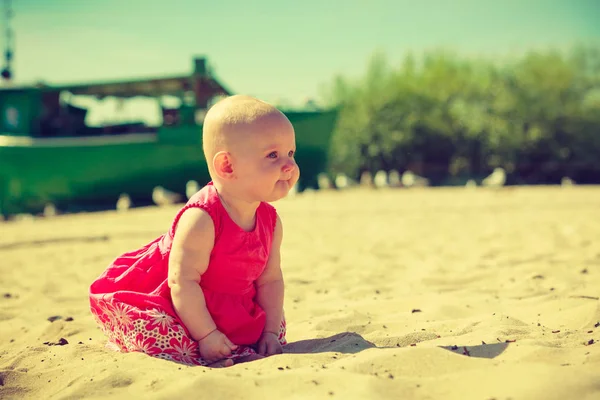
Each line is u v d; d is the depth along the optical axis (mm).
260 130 2453
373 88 28906
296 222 10047
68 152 15711
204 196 2535
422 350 2246
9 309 4141
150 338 2479
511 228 8125
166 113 16453
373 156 28469
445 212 11477
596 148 27734
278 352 2607
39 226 11219
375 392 1879
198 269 2492
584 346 2385
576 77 27844
